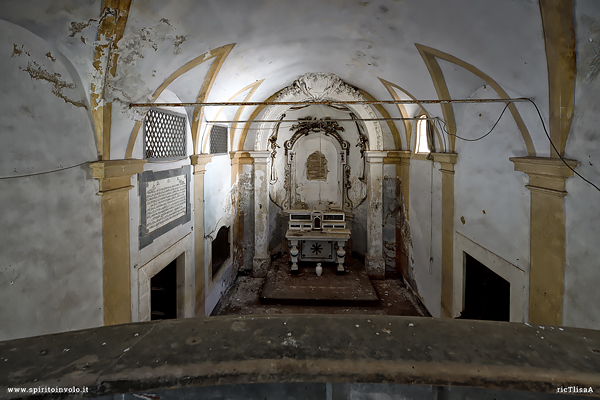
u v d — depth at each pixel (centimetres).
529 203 378
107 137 351
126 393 91
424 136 764
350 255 1066
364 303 784
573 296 312
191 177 606
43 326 277
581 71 291
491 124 459
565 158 317
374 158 906
